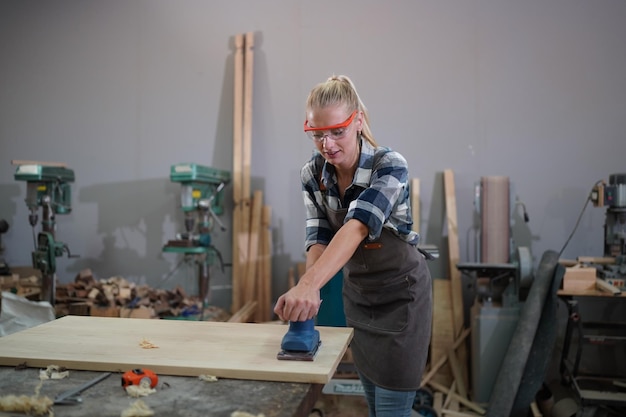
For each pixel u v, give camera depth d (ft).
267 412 3.33
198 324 5.28
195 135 13.43
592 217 11.83
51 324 5.28
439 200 12.46
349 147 5.11
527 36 12.03
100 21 13.69
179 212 13.50
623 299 11.39
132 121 13.64
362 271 6.27
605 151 11.80
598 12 11.73
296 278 13.01
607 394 9.28
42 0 13.83
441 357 11.50
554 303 9.73
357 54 12.71
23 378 3.96
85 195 13.80
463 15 12.27
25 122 13.99
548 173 12.02
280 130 13.08
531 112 12.05
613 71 11.73
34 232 13.80
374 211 4.71
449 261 12.18
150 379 3.75
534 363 9.80
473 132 12.28
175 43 13.46
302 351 4.18
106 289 11.65
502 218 11.12
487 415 9.43
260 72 13.12
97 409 3.37
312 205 6.13
